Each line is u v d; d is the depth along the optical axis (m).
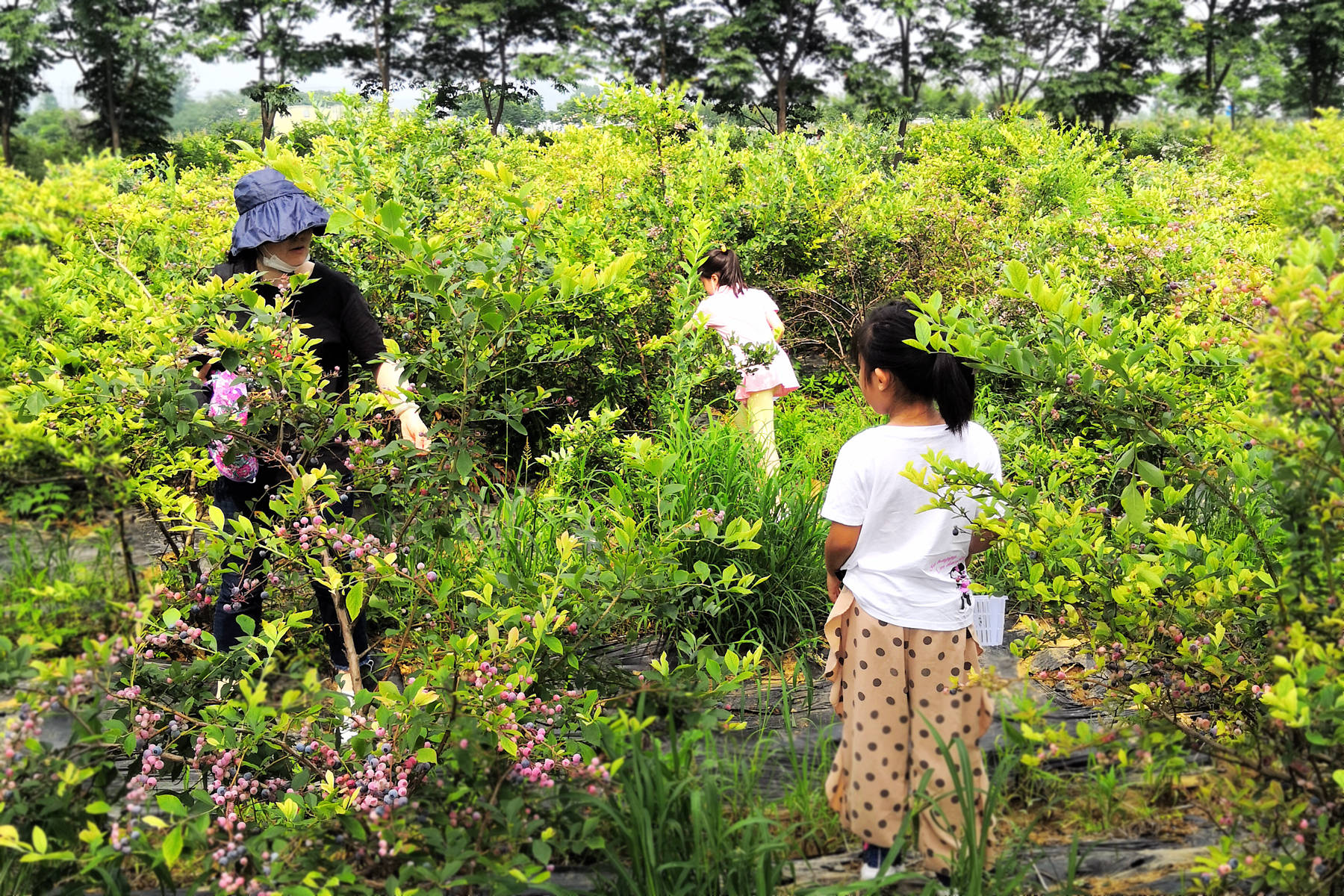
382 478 3.05
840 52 49.22
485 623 3.02
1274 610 2.51
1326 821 2.09
